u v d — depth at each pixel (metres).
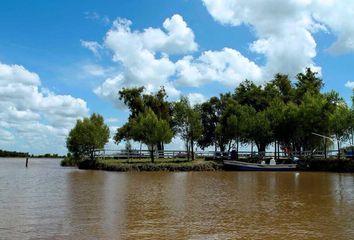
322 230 16.02
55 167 76.69
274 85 80.81
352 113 60.56
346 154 62.66
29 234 15.22
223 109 81.25
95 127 69.69
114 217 18.69
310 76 79.69
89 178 43.94
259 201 24.44
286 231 15.82
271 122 70.56
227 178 45.09
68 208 21.30
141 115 70.38
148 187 33.25
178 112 70.12
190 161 67.31
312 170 62.12
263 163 63.56
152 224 17.08
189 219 18.23
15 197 25.89
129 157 70.88
